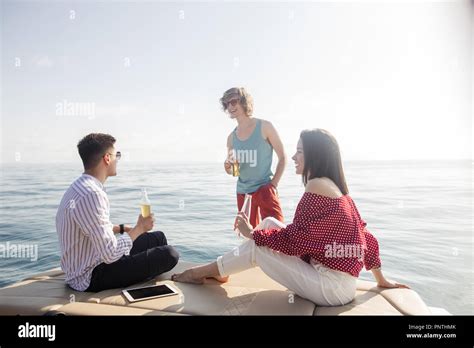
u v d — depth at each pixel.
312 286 1.79
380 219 4.92
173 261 2.17
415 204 5.89
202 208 5.43
